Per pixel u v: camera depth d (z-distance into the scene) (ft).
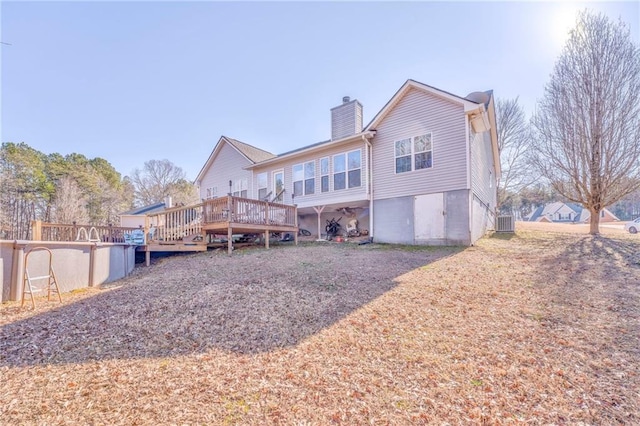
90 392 8.81
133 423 7.52
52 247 20.61
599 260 24.45
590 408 8.07
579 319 13.69
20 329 13.50
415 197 38.04
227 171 61.93
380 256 29.25
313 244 40.42
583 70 41.47
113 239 40.65
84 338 12.59
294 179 50.03
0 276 17.70
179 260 31.96
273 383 9.36
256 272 23.11
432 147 37.01
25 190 104.83
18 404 8.23
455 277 21.03
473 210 36.14
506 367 10.14
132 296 18.58
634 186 39.50
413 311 15.17
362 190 41.98
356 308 15.64
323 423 7.62
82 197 110.93
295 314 14.98
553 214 159.12
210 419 7.72
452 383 9.32
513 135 83.56
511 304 15.81
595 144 40.78
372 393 8.86
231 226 32.81
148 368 10.21
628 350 10.93
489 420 7.70
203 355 11.15
